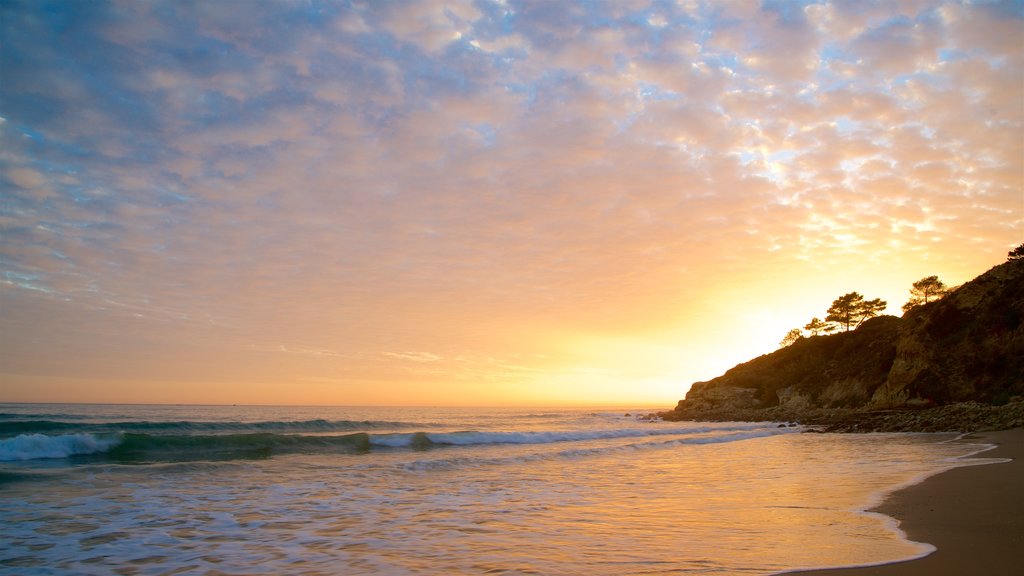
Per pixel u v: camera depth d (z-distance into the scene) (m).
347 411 113.44
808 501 9.72
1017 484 10.54
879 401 49.19
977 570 5.13
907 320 51.91
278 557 6.39
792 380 68.19
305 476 13.55
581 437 29.78
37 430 25.36
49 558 6.43
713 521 8.18
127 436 17.56
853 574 5.12
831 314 87.31
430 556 6.34
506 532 7.62
